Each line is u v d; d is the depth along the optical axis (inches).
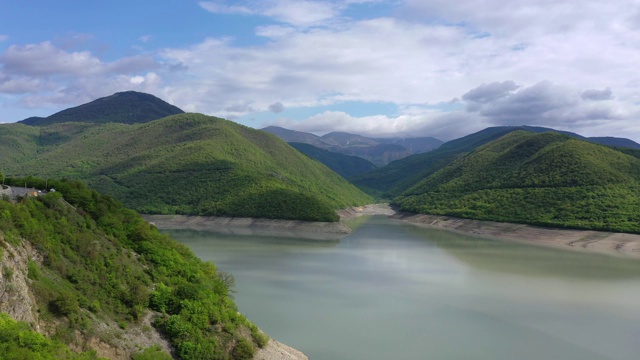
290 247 6358.3
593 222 7337.6
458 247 6550.2
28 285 1681.8
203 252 5797.2
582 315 3427.7
